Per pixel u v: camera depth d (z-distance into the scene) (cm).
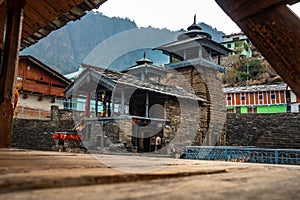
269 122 1947
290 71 138
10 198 49
